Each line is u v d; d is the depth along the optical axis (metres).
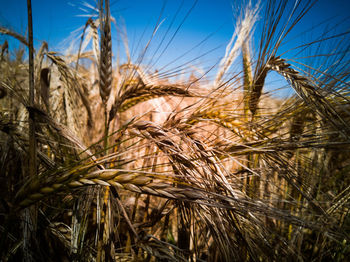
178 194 0.11
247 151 0.15
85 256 0.17
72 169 0.12
